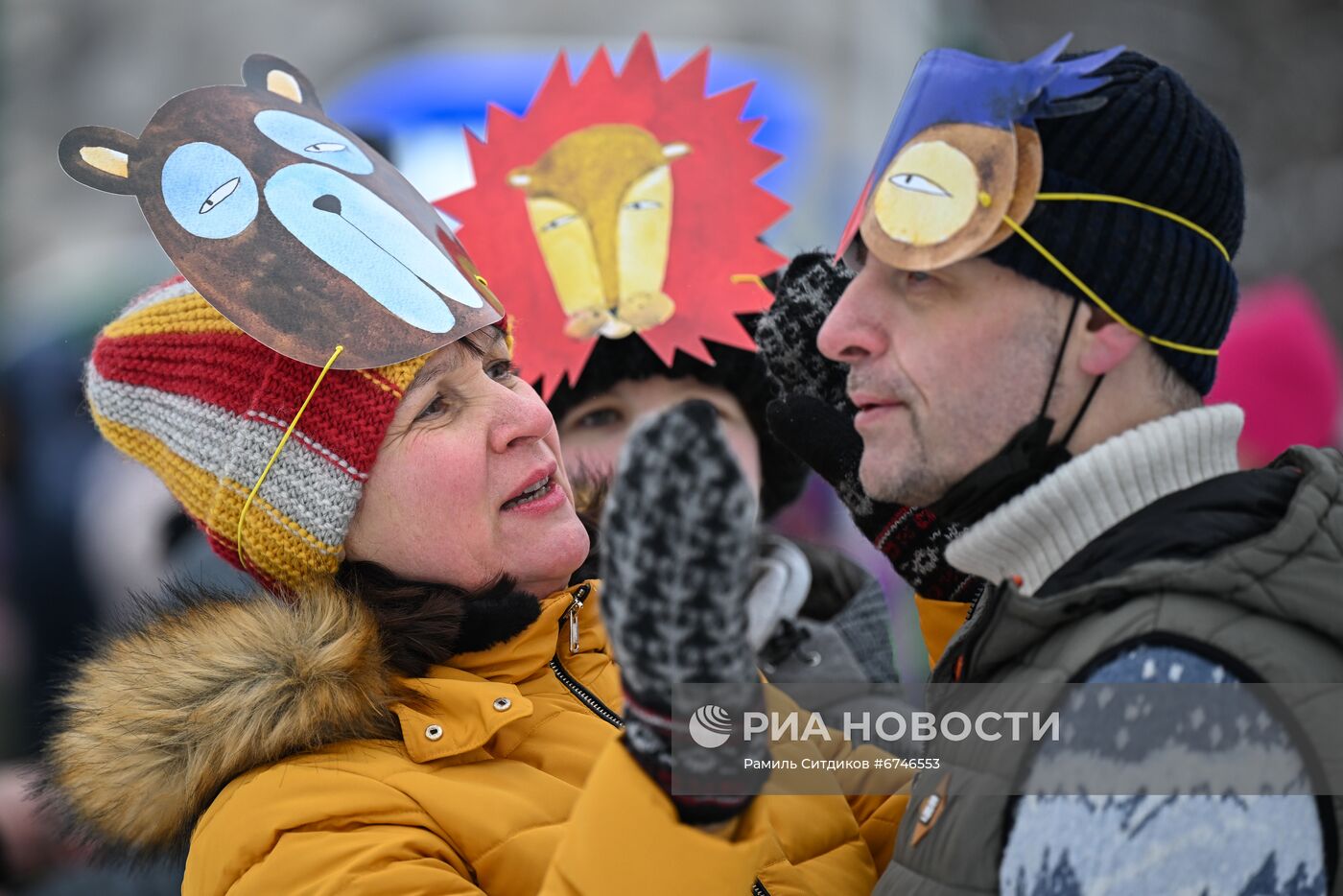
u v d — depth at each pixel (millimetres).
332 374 2762
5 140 11188
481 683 2725
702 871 2062
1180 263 2266
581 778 2723
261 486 2770
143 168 2865
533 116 3848
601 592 2047
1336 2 13750
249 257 2797
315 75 10773
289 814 2537
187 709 2654
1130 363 2295
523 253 3793
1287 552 2047
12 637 6148
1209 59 13711
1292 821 1935
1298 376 5758
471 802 2592
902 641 6145
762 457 4031
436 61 9977
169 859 2803
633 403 3840
